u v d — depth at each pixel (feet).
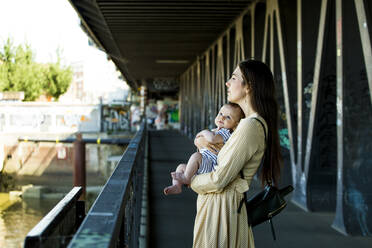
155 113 163.63
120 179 7.29
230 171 6.38
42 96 135.95
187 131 77.71
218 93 41.37
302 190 19.54
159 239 14.52
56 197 82.79
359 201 15.47
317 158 19.02
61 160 98.78
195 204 20.39
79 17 34.32
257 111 6.76
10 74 94.07
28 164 98.53
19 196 81.41
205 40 43.50
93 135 107.55
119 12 31.14
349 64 15.26
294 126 21.30
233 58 36.17
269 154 6.82
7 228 47.88
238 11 30.22
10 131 97.50
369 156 15.44
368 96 15.40
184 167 7.50
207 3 27.73
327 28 16.96
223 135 7.07
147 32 39.09
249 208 6.89
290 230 15.76
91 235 3.97
